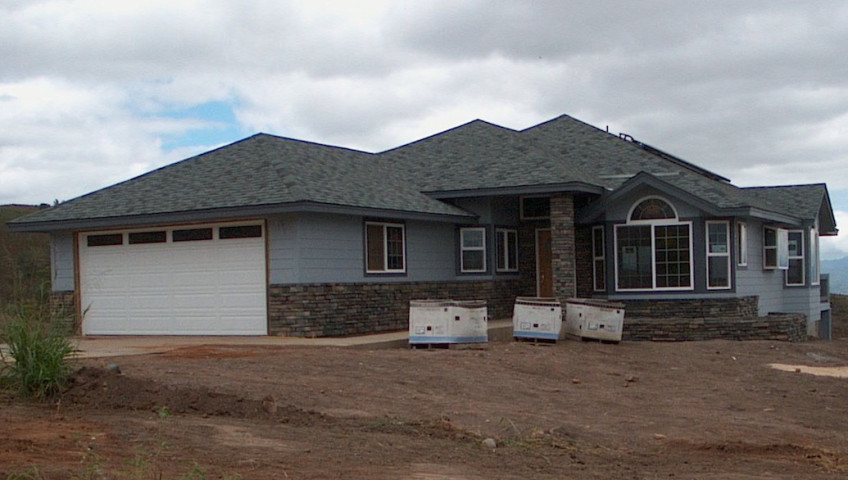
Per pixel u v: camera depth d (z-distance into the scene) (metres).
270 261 19.73
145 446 8.32
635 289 24.27
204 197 20.59
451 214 23.58
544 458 9.18
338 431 9.86
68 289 22.33
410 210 22.00
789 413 12.72
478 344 18.28
